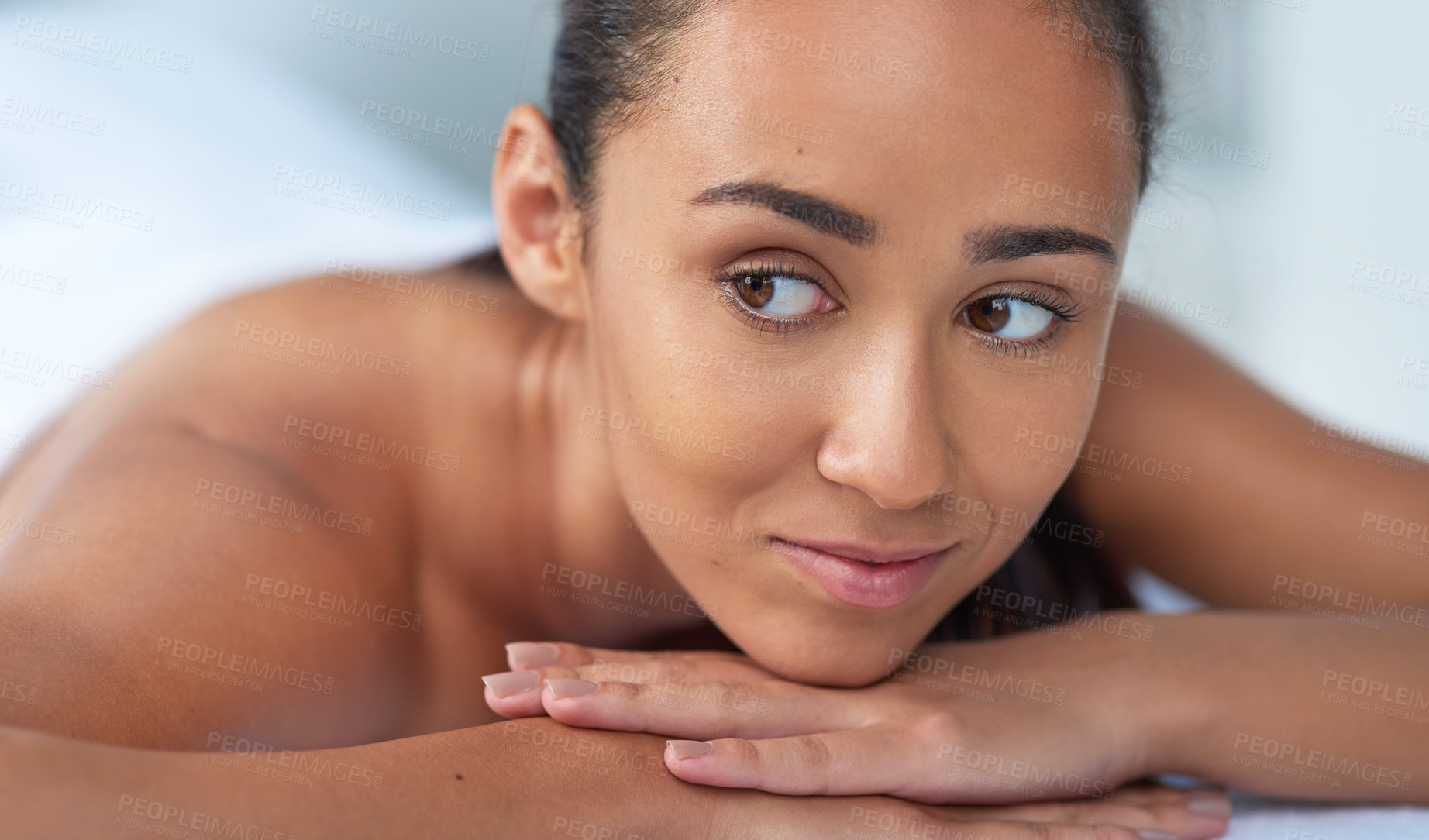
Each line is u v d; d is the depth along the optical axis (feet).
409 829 2.21
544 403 3.68
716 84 2.43
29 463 3.73
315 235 5.32
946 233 2.37
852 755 2.70
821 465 2.57
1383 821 3.01
